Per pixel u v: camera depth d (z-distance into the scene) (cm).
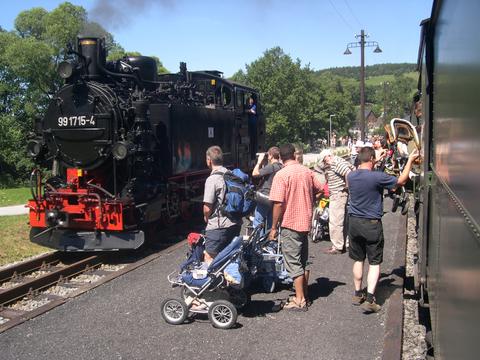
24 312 567
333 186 790
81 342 470
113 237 806
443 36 344
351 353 439
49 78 3741
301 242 535
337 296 593
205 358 435
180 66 1144
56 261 796
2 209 1372
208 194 541
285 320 519
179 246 870
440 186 339
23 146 3847
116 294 607
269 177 721
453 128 267
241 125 1377
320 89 8169
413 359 432
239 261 505
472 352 190
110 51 3912
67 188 854
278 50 6550
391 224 1053
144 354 444
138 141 862
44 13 4391
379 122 9544
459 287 225
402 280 646
